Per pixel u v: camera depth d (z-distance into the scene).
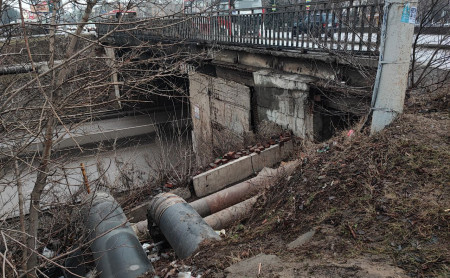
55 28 4.86
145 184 9.85
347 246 3.55
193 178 8.74
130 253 4.59
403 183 4.14
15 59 6.30
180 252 4.75
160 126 24.47
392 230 3.56
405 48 5.08
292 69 10.86
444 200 3.72
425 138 4.79
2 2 4.85
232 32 13.41
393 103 5.34
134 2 5.23
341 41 8.66
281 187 5.73
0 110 4.66
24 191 12.48
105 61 5.67
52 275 6.23
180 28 15.39
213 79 14.90
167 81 8.80
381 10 7.45
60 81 4.92
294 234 4.20
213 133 15.73
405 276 2.96
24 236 4.61
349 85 8.82
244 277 3.43
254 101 12.66
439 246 3.21
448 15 8.34
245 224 5.86
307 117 9.95
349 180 4.57
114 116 25.94
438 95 6.28
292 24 10.27
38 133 4.14
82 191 7.21
